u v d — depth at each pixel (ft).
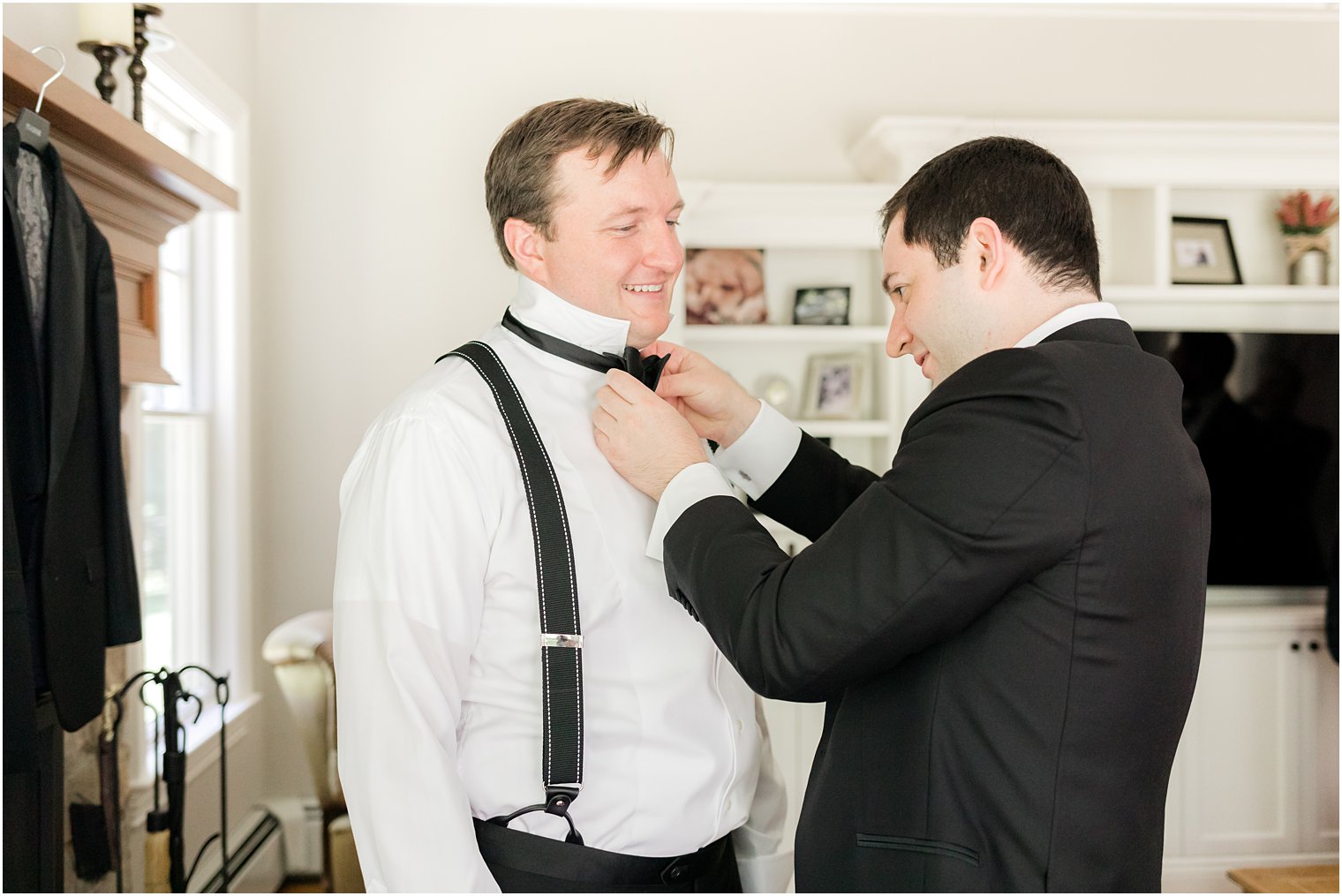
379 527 3.71
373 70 12.30
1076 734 3.40
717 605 3.56
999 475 3.27
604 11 12.55
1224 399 12.16
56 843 6.21
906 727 3.59
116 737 7.64
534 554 3.89
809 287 12.64
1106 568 3.35
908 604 3.28
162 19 8.21
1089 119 12.84
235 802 11.03
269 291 12.21
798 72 12.71
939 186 3.87
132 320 7.57
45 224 5.82
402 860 3.48
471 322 12.39
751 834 4.65
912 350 4.17
